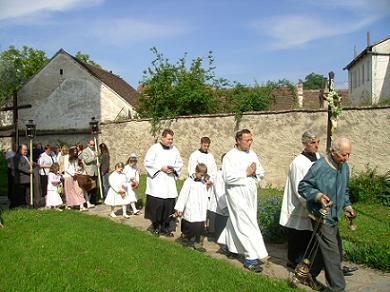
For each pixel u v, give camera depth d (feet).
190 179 23.95
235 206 20.08
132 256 19.12
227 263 19.84
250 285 16.43
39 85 87.92
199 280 16.71
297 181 18.66
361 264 20.51
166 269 17.75
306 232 19.04
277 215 24.95
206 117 47.70
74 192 35.94
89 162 39.83
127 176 33.65
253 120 43.91
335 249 16.03
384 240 23.40
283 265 20.40
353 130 37.73
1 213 28.04
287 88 59.06
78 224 25.54
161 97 54.85
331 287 16.02
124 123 56.90
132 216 33.32
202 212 23.54
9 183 36.68
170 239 25.50
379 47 92.27
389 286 17.54
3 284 15.34
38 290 14.90
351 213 17.22
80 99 84.94
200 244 23.38
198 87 55.47
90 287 15.40
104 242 21.18
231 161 20.58
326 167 16.37
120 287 15.60
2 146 77.82
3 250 19.48
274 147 42.55
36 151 49.03
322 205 15.90
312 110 40.29
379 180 34.71
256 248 19.44
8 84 94.99
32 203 36.50
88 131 71.20
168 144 26.68
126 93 91.35
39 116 87.86
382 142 36.70
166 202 26.14
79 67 84.69
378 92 92.63
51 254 18.98
